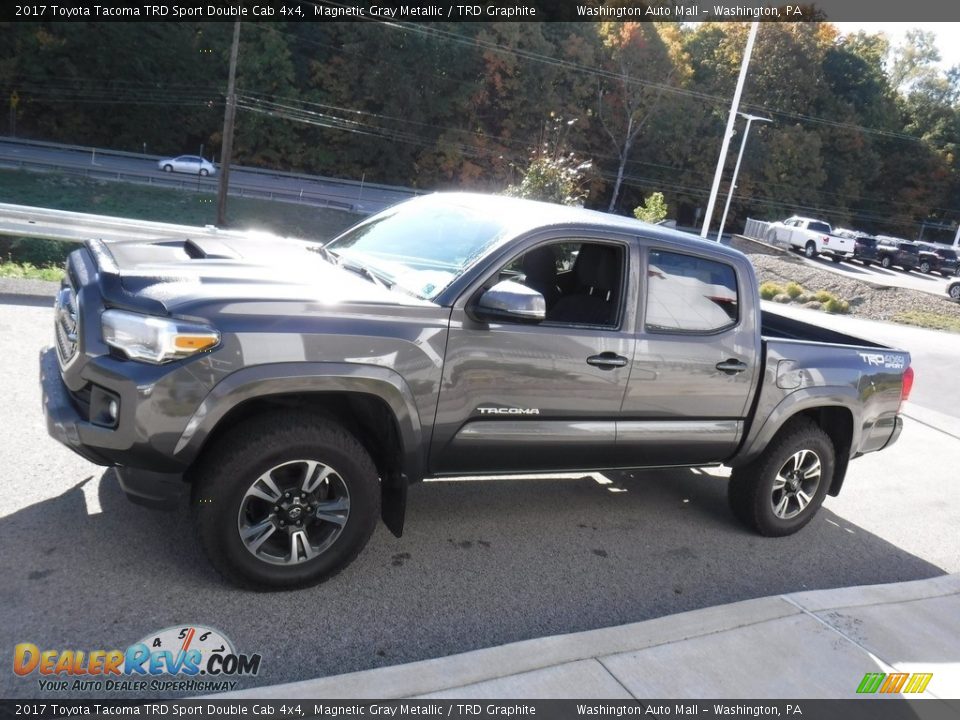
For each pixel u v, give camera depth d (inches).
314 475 133.9
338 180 2610.7
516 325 149.5
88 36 2445.9
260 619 130.0
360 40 2674.7
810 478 202.1
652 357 165.5
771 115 3157.0
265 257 158.7
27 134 2472.9
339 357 131.1
